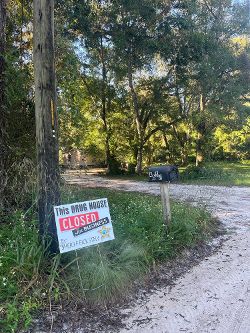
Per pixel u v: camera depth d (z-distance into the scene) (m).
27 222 4.99
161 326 3.43
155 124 25.20
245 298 4.03
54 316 3.46
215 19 19.08
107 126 23.75
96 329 3.36
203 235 6.30
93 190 11.38
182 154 28.72
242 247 5.95
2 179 5.74
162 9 17.05
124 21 17.12
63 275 3.94
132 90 21.55
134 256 4.52
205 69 17.59
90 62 21.11
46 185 4.15
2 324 3.20
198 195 11.54
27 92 6.41
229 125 21.06
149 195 11.34
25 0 7.59
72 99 8.18
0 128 5.94
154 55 18.84
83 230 4.02
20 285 3.64
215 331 3.34
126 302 3.88
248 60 18.91
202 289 4.27
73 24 14.63
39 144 4.18
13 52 6.57
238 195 11.85
